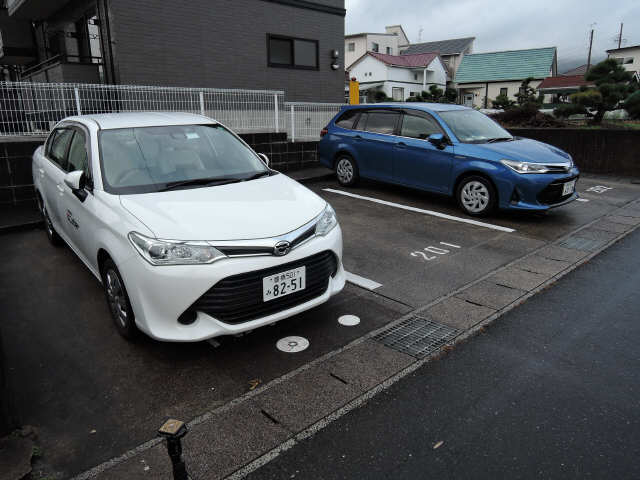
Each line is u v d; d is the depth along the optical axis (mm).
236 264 2662
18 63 14875
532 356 2992
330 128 8133
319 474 2051
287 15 12016
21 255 4875
